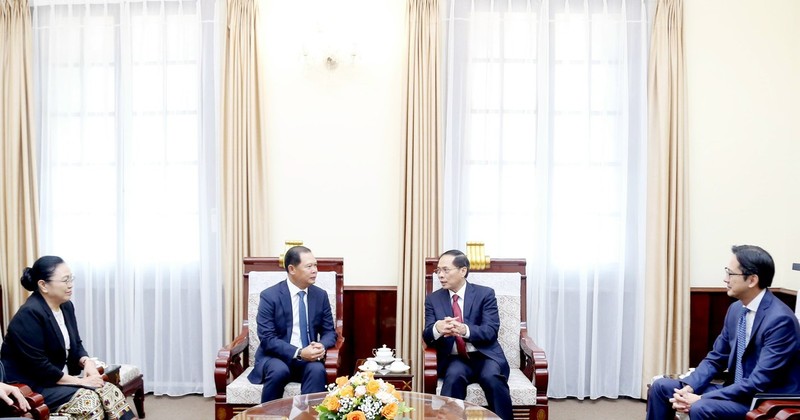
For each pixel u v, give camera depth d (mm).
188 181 4113
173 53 4098
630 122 4066
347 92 4172
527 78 4051
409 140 4008
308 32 4160
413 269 3998
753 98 4152
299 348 3145
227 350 3121
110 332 4148
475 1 4055
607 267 4082
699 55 4141
